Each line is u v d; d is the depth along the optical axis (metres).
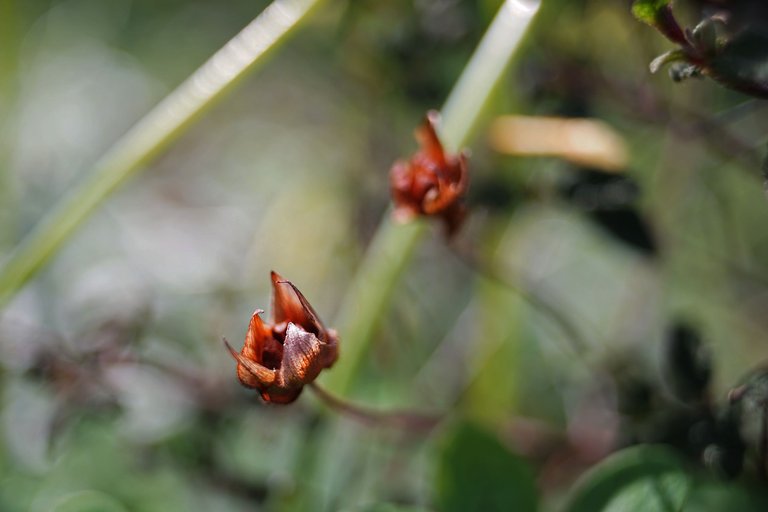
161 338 0.29
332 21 0.30
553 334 0.31
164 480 0.26
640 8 0.18
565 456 0.27
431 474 0.22
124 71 0.55
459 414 0.25
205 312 0.31
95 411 0.26
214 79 0.26
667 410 0.24
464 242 0.28
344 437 0.26
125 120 0.52
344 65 0.31
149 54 0.56
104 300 0.30
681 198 0.30
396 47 0.29
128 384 0.27
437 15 0.28
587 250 0.35
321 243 0.35
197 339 0.30
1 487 0.26
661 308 0.29
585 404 0.28
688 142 0.28
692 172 0.30
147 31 0.56
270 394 0.19
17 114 0.38
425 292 0.32
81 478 0.26
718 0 0.21
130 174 0.26
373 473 0.27
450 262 0.32
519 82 0.27
